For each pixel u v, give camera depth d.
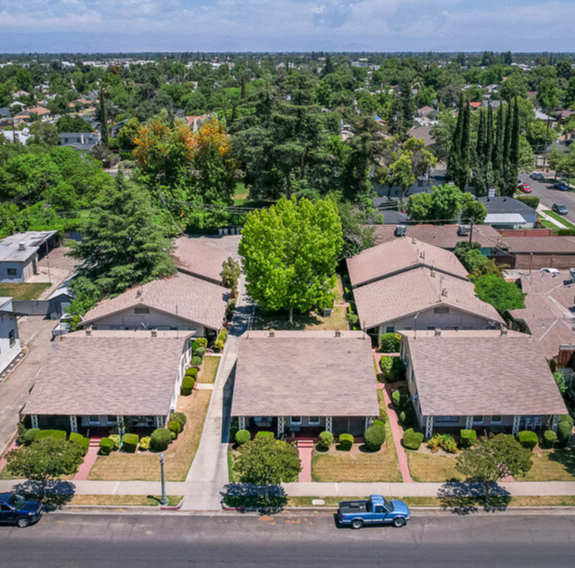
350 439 40.91
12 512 34.06
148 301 53.69
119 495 36.75
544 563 31.39
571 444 41.97
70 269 75.69
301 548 32.50
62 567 31.02
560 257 76.56
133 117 168.62
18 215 83.25
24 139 147.00
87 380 42.75
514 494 36.94
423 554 32.03
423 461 40.00
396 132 144.62
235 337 56.88
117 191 59.28
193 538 33.31
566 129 166.50
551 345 49.94
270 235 54.81
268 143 86.50
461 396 41.62
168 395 41.91
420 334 47.47
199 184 90.50
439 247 75.75
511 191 105.00
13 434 42.72
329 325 59.31
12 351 52.44
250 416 40.78
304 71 89.06
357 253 71.06
